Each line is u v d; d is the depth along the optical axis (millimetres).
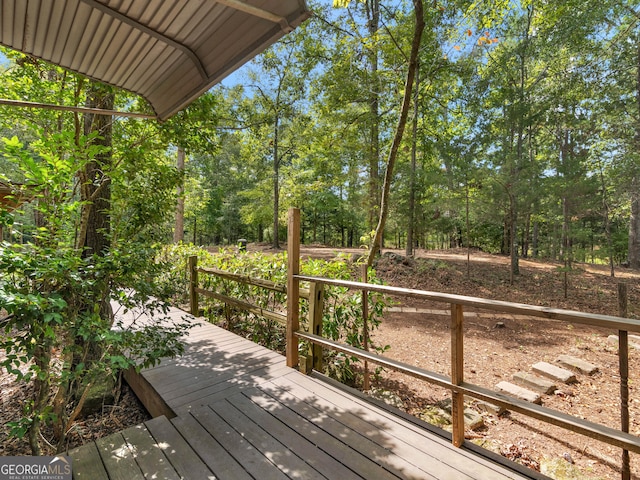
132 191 3227
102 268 2260
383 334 5461
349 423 2121
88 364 2939
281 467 1725
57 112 4051
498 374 3975
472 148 9023
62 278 2055
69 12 2271
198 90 2762
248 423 2129
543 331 5625
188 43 2359
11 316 1726
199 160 19000
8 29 2506
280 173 16844
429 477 1631
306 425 2102
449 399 3281
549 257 12602
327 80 10281
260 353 3420
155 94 3234
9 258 1793
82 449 1885
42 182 2047
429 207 9867
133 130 4305
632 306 7230
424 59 9227
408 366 2062
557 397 3391
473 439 2703
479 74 9828
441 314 6676
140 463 1769
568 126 11164
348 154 12211
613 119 9750
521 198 8500
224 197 23797
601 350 4672
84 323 2008
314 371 2900
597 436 1369
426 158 12430
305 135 12297
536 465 2387
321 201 19766
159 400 2504
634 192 9625
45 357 2096
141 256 2553
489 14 6734
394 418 2176
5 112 3951
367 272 3592
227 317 4781
